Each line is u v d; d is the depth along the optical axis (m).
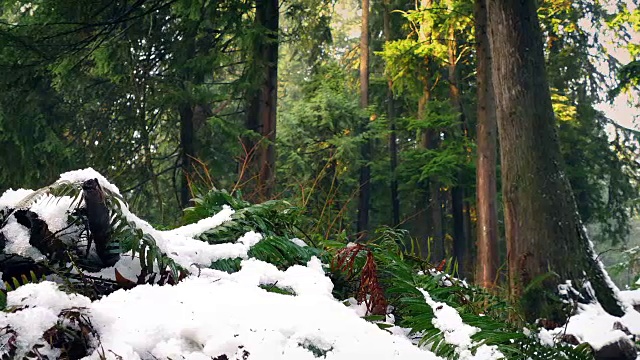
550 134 8.21
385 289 2.47
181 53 12.76
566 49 22.80
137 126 12.50
